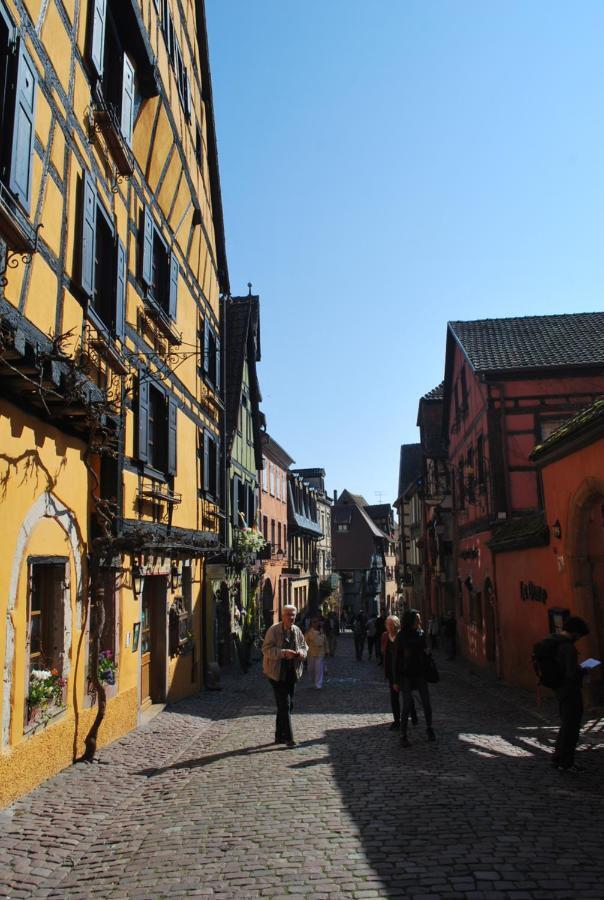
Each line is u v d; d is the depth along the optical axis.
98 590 8.63
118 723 9.65
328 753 8.09
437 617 32.34
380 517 71.25
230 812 5.89
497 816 5.50
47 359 6.36
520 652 16.02
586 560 11.73
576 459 11.43
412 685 8.57
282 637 8.98
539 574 14.15
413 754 7.87
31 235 6.65
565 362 19.22
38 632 7.68
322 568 52.66
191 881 4.48
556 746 7.25
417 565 41.28
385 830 5.22
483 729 9.84
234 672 19.97
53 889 4.57
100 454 9.27
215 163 18.56
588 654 11.45
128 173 10.36
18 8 6.46
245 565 21.39
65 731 7.77
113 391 9.91
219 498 19.20
